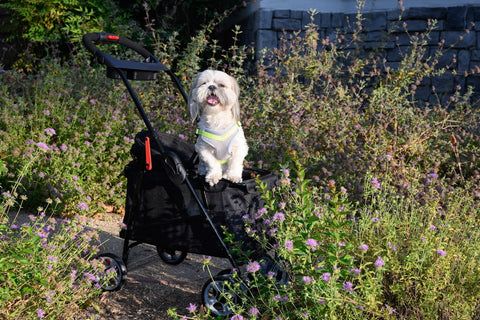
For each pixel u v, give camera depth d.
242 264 3.62
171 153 3.47
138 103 3.65
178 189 3.61
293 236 3.25
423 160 6.32
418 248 3.39
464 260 3.57
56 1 11.63
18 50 12.84
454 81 9.60
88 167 5.86
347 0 10.31
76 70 8.16
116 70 3.77
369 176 4.82
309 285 2.94
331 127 6.36
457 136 6.67
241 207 3.55
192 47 8.45
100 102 7.23
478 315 3.42
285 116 6.23
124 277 3.85
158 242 3.78
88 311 3.56
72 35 10.92
